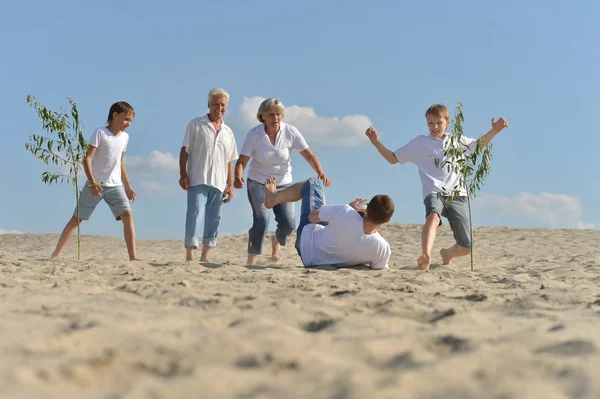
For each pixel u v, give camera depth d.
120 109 6.27
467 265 6.94
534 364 1.94
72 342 2.14
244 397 1.64
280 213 6.09
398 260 8.05
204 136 6.16
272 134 5.99
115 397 1.61
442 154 5.98
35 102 5.95
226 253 11.44
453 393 1.67
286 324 2.69
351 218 5.30
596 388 1.70
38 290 3.58
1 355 1.96
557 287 4.28
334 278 4.56
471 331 2.56
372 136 6.03
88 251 12.98
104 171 6.25
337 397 1.61
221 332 2.40
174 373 1.88
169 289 3.60
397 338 2.31
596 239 11.93
